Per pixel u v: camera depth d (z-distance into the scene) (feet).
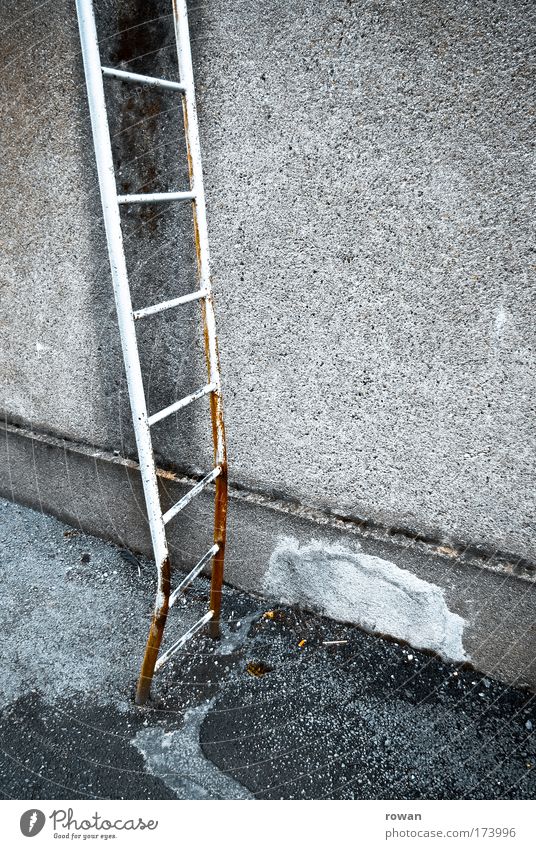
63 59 7.00
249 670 7.23
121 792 5.90
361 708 6.72
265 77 5.94
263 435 7.45
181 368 7.73
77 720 6.62
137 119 6.89
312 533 7.50
